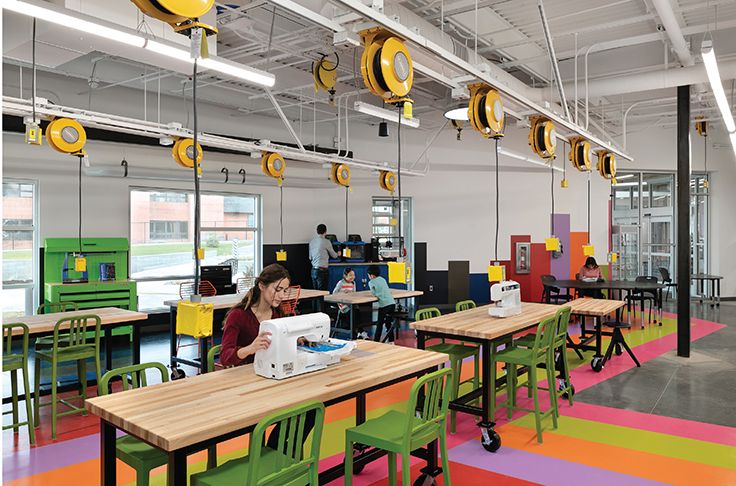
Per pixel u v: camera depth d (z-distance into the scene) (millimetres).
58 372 6559
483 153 12422
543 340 4547
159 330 9477
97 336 4812
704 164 13438
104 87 8039
